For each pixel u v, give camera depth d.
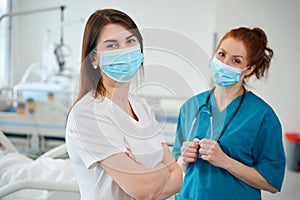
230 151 1.21
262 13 2.73
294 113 2.77
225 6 2.78
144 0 3.99
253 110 1.24
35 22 4.23
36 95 3.22
